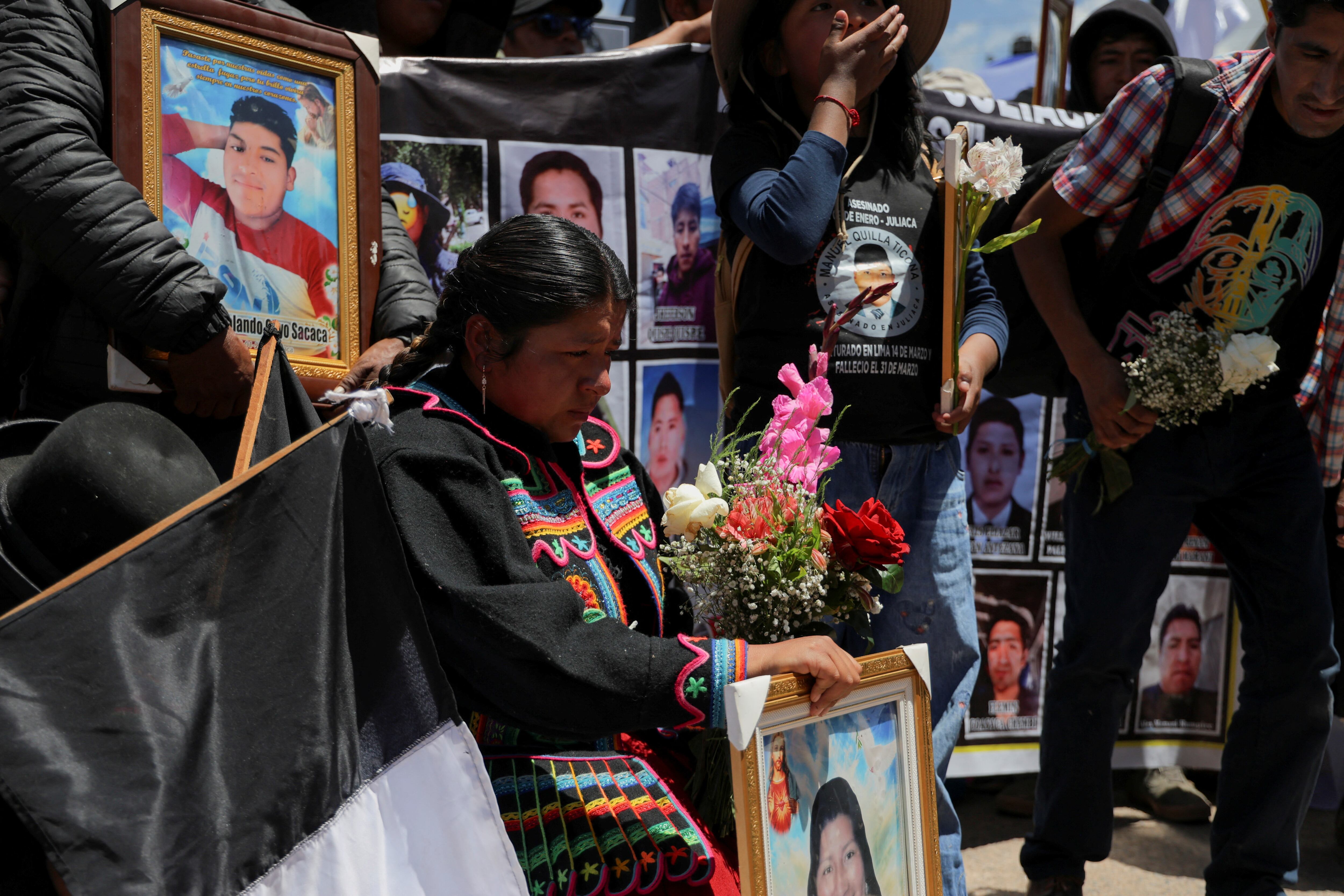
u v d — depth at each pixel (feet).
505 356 5.11
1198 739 11.98
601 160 9.59
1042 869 8.68
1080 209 8.47
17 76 5.72
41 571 4.19
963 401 7.67
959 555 7.84
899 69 7.96
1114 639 8.54
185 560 3.96
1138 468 8.50
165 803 3.72
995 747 11.23
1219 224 8.33
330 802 4.11
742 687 4.53
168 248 5.79
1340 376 8.96
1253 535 8.65
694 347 9.97
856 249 7.50
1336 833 10.82
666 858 4.91
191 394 6.12
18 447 4.97
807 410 5.69
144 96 5.98
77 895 3.52
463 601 4.56
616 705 4.67
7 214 5.65
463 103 9.18
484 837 4.38
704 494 5.48
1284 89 7.79
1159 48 12.59
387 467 4.82
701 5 12.55
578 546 5.32
